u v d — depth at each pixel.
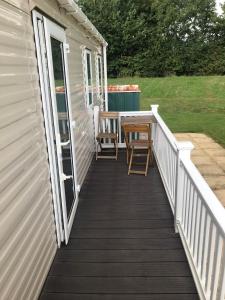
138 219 3.65
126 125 5.25
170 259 2.88
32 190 2.31
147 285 2.54
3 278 1.76
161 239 3.21
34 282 2.32
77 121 4.43
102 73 8.99
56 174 2.93
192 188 2.66
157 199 4.19
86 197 4.31
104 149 6.77
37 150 2.46
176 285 2.53
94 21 20.50
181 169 3.08
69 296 2.45
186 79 18.94
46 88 2.67
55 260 2.90
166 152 4.28
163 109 13.78
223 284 1.87
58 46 3.28
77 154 4.32
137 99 8.71
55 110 2.83
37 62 2.51
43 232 2.58
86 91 5.50
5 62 1.86
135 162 5.79
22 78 2.15
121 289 2.51
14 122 1.98
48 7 2.85
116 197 4.29
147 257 2.91
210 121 10.92
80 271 2.74
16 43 2.06
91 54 6.51
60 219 3.06
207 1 21.50
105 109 8.84
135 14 21.38
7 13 1.91
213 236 2.07
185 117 11.82
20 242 2.04
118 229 3.44
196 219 2.53
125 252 3.00
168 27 21.42
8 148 1.88
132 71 21.78
